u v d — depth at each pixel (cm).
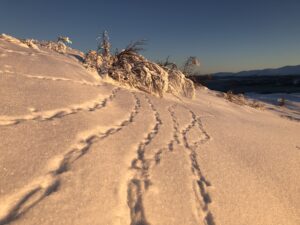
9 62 553
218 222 295
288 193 399
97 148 357
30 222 225
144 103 670
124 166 343
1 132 321
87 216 248
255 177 412
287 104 2102
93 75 746
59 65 663
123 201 284
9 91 431
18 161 285
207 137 543
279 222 329
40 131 351
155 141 447
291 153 567
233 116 860
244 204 337
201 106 893
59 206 247
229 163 434
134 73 845
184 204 305
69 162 311
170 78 972
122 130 450
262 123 862
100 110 505
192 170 380
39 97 449
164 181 336
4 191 245
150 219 271
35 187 261
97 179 298
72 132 374
